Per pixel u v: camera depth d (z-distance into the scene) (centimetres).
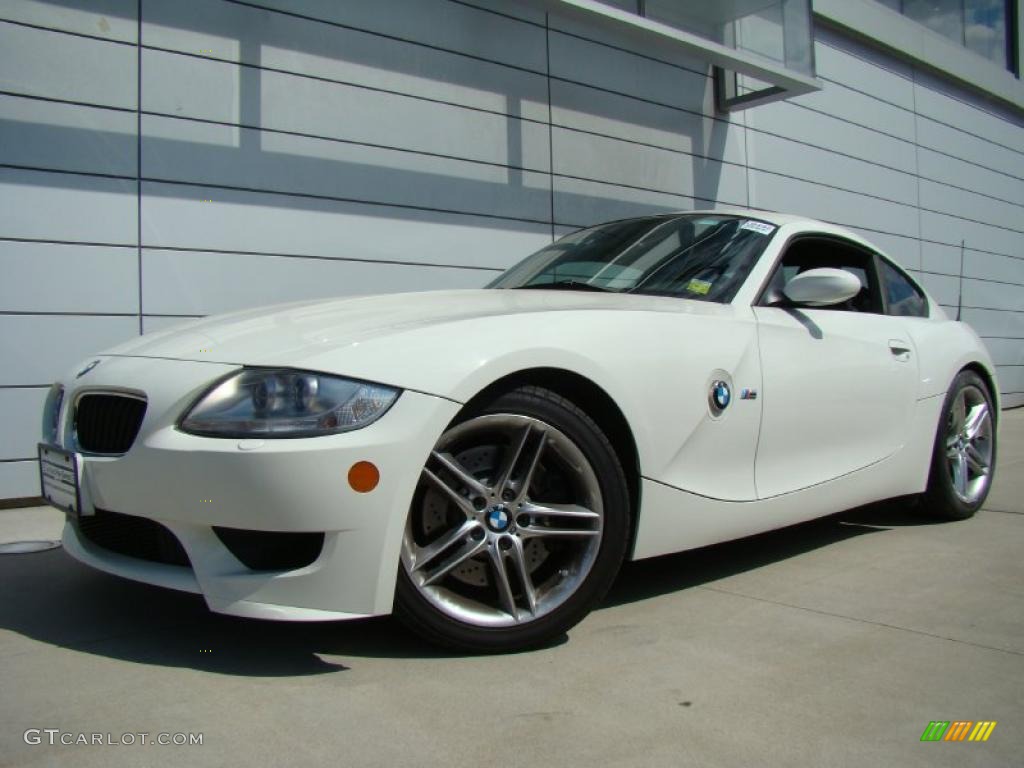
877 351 343
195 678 207
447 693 200
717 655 227
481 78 650
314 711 189
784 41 788
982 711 195
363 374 204
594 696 199
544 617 228
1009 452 674
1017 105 1299
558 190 700
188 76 514
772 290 315
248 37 536
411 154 610
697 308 285
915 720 190
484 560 230
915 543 360
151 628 244
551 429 229
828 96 987
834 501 322
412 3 611
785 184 925
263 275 543
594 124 727
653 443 250
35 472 464
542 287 325
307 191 561
